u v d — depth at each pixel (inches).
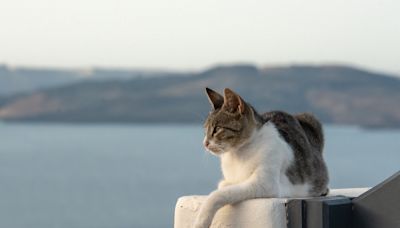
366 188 234.7
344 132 6993.1
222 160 214.1
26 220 1865.2
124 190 2588.6
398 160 3314.5
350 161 3191.4
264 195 192.4
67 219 1878.7
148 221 1824.6
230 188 188.1
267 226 173.6
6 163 4136.3
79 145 6397.6
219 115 211.8
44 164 4040.4
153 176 3073.3
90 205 2182.6
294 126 224.1
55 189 2731.3
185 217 193.8
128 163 3969.0
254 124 205.0
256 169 198.7
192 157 4485.7
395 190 160.7
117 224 1774.1
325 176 223.5
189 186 2625.5
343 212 167.0
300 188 209.5
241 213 181.0
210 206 184.2
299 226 169.0
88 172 3442.4
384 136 6860.2
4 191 2664.9
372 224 164.6
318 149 235.6
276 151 201.9
